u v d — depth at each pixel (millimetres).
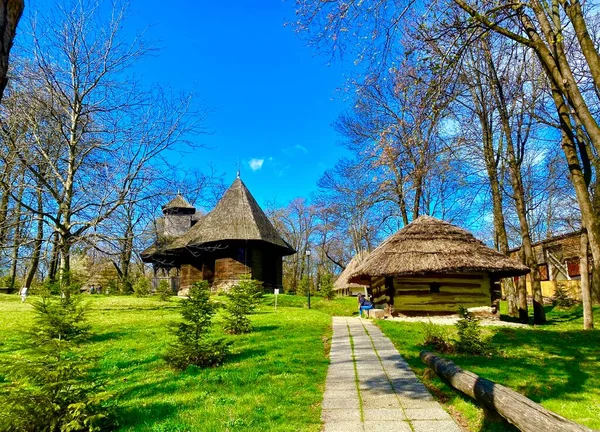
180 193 20172
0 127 16000
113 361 9336
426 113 7461
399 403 5922
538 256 25469
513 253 28469
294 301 25297
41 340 5926
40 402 4973
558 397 6273
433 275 16656
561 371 7801
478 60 15359
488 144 17719
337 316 18578
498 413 4879
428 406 5777
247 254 27031
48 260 18391
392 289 16547
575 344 10555
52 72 17656
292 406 5844
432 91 7113
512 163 16828
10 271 34438
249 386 6945
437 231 17562
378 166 17625
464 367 8125
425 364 8336
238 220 28109
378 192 22984
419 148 8703
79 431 5258
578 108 6172
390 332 12477
